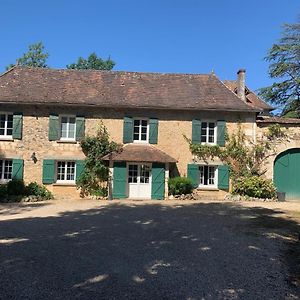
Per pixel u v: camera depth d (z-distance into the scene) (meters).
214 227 11.76
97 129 20.38
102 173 20.12
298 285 6.73
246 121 20.98
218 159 20.86
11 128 20.28
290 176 20.89
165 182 19.97
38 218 13.33
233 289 6.41
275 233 10.96
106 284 6.46
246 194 20.28
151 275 7.00
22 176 19.84
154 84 22.62
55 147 20.12
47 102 19.81
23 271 7.03
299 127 20.95
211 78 23.42
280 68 30.73
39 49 40.91
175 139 20.70
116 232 10.79
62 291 6.08
